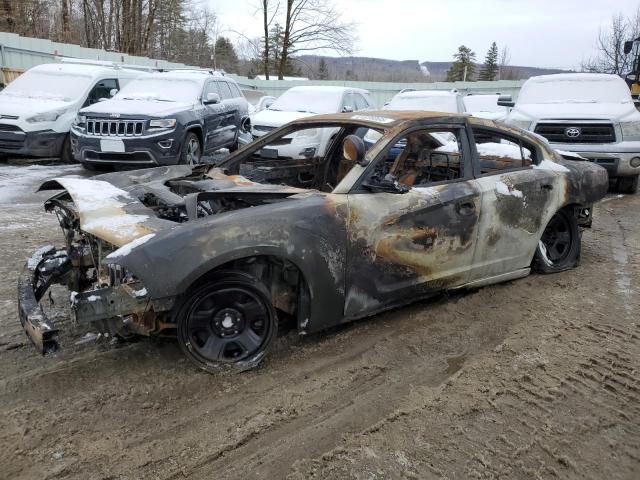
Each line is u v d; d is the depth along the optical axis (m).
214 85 11.22
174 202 3.46
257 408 2.87
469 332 3.80
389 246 3.56
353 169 3.62
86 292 2.75
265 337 3.22
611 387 3.14
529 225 4.43
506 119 9.32
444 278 3.95
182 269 2.84
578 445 2.63
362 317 3.62
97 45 25.34
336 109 10.74
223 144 11.30
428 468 2.45
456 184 3.96
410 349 3.55
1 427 2.65
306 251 3.19
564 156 5.33
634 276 5.03
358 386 3.11
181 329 3.05
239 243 2.98
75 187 3.61
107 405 2.85
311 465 2.46
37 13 21.97
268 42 29.19
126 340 3.49
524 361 3.40
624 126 8.34
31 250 5.26
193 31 31.27
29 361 3.25
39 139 9.92
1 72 13.58
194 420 2.76
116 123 8.94
